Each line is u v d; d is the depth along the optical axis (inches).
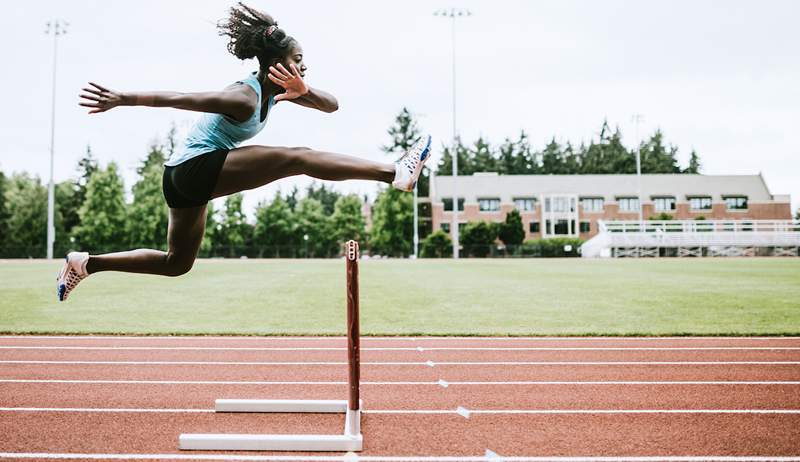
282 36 130.8
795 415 164.4
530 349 272.7
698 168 3727.9
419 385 200.8
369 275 784.9
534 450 135.3
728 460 130.0
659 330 323.0
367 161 129.2
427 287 589.3
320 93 142.9
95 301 460.4
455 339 301.4
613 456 131.8
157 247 2101.4
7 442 140.3
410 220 2172.7
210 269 987.3
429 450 135.2
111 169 2098.9
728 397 184.2
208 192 126.3
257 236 2346.2
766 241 1747.0
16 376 215.0
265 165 125.0
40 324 343.0
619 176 2527.1
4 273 795.4
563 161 3641.7
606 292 532.7
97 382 205.3
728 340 297.3
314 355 257.8
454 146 1658.5
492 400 180.4
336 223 2369.6
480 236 2037.4
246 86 125.2
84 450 135.0
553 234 2401.6
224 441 134.4
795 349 272.4
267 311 405.7
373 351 267.3
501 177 2524.6
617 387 197.9
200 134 127.0
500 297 492.4
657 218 2336.4
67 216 2433.6
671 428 152.1
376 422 156.9
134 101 112.7
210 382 205.9
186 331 319.3
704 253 1752.0
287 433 147.9
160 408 171.2
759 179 2484.0
